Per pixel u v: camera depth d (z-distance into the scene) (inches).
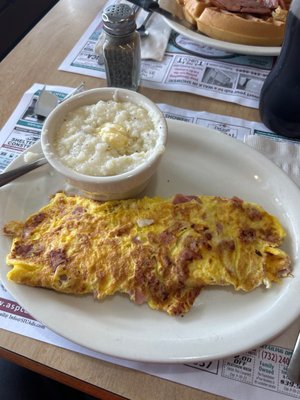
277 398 21.3
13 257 26.1
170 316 24.1
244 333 22.2
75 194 30.4
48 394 32.7
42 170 31.2
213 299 24.8
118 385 22.0
